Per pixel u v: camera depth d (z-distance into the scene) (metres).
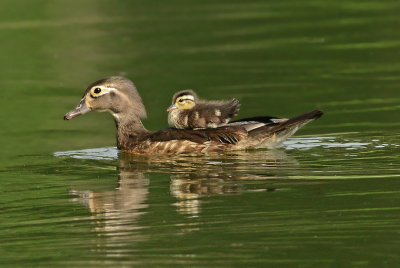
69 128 21.59
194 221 11.95
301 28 30.80
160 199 13.29
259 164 15.19
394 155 15.43
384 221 11.52
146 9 35.06
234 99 17.34
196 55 27.95
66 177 15.50
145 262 10.48
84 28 31.81
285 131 16.47
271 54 27.62
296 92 23.06
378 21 31.33
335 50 27.72
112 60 27.64
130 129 18.06
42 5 35.50
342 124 19.20
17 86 25.19
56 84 25.22
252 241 10.99
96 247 11.12
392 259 10.23
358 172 14.18
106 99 18.06
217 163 15.56
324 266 10.08
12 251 11.16
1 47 29.31
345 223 11.52
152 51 28.48
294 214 11.99
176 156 16.66
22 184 15.10
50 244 11.38
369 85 23.39
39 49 29.05
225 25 31.78
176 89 24.05
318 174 14.19
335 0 35.56
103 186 14.50
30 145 19.58
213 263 10.33
